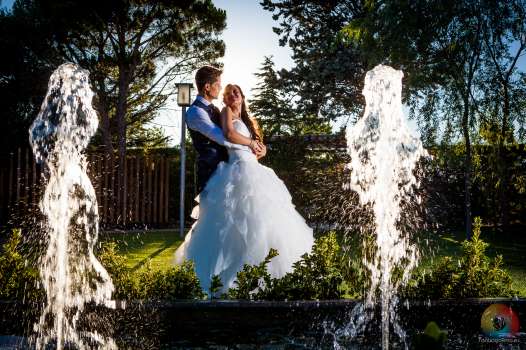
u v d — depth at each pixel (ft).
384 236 12.69
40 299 9.08
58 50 49.24
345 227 31.48
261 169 13.76
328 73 42.65
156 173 40.37
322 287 10.24
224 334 8.69
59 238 11.73
